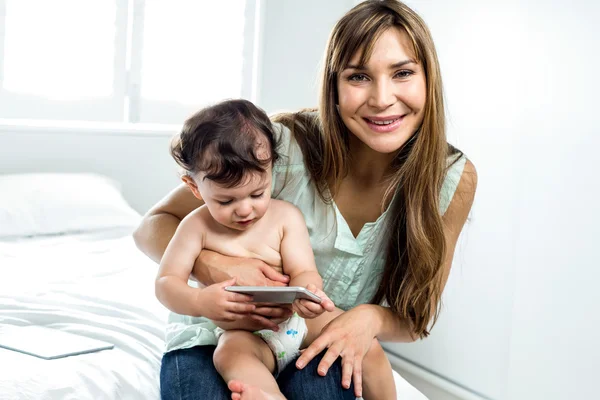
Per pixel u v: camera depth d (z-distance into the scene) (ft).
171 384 4.66
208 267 4.80
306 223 5.23
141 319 6.38
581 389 8.02
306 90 12.50
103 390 5.12
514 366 8.79
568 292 8.13
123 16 11.35
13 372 5.04
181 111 11.94
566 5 8.02
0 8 10.46
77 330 5.98
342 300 5.39
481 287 9.20
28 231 8.93
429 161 4.87
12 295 6.67
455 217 5.32
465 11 9.30
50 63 10.94
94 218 9.43
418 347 10.17
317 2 12.20
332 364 4.58
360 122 4.78
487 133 9.04
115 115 11.49
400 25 4.68
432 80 4.75
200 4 11.84
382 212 5.16
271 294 4.28
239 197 4.67
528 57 8.49
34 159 10.45
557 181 8.20
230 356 4.48
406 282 5.07
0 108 10.66
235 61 12.13
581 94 7.89
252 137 4.65
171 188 11.54
